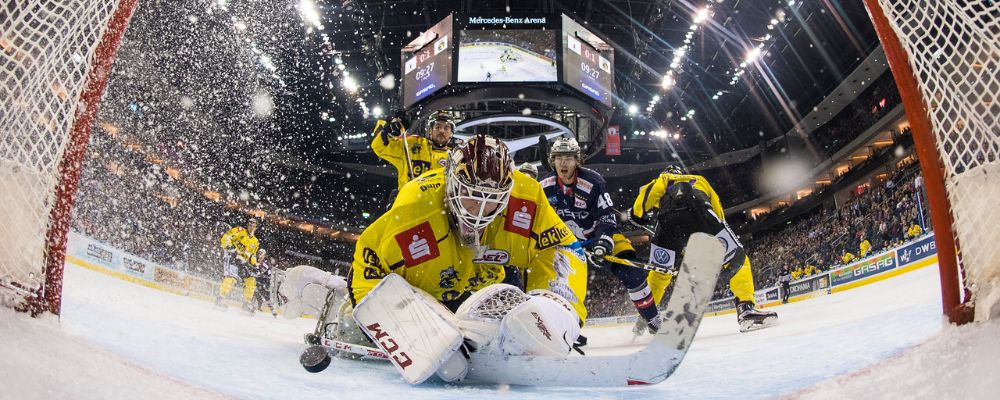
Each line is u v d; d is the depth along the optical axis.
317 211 32.97
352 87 27.84
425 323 1.97
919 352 1.54
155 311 4.24
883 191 16.62
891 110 22.14
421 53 15.77
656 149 32.91
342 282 3.00
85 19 1.80
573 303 2.47
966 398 1.11
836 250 17.58
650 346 1.81
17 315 1.56
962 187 1.67
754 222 30.00
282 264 27.62
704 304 1.76
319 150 32.16
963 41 1.74
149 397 1.25
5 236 1.55
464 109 16.44
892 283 7.46
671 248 4.62
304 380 1.89
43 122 1.68
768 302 15.88
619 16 24.12
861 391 1.37
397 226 2.28
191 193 22.20
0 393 1.00
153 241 15.25
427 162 4.21
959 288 1.69
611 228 3.77
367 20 23.81
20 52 1.65
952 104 1.74
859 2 20.80
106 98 16.83
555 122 16.55
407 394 1.73
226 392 1.48
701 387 1.76
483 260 2.43
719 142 32.50
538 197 2.47
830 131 26.91
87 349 1.48
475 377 2.01
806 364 1.98
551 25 15.28
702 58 24.39
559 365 1.91
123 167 17.16
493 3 23.03
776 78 26.66
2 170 1.56
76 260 8.35
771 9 22.75
